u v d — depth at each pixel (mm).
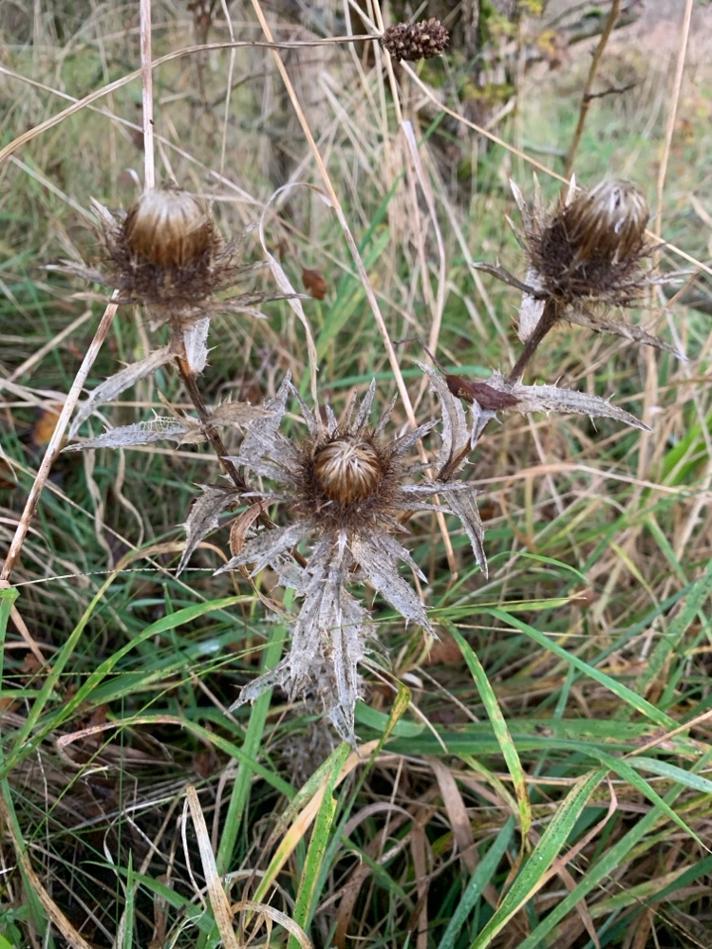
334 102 270
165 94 325
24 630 190
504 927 178
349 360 281
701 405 262
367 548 153
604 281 144
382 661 207
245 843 189
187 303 134
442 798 202
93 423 266
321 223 317
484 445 281
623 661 229
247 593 235
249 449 156
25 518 182
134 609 234
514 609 186
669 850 191
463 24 301
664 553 240
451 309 310
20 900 168
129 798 196
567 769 199
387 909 190
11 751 178
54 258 300
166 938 161
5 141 297
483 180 321
